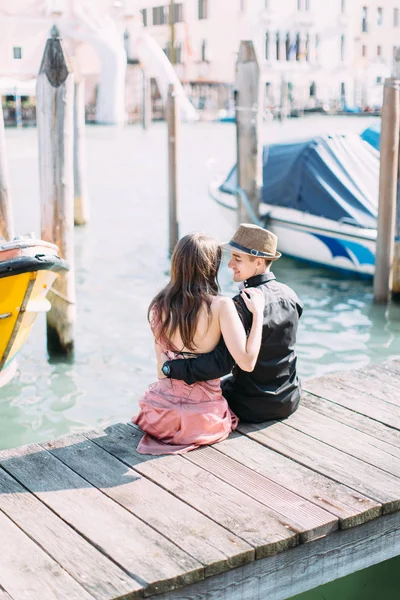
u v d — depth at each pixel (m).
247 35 52.28
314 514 3.53
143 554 3.22
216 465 3.99
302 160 11.48
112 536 3.35
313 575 3.49
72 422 6.21
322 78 54.34
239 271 4.33
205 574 3.15
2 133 7.32
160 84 42.56
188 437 4.16
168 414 4.14
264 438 4.30
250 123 10.97
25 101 43.06
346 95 55.03
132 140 31.78
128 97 49.69
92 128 39.34
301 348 7.97
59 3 41.75
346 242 10.67
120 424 4.48
